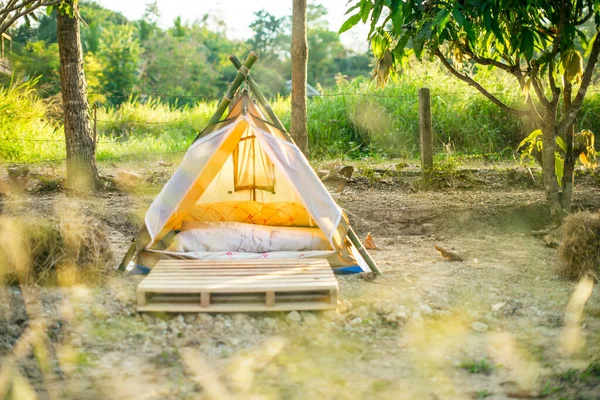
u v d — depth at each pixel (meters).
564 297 4.81
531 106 6.94
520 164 10.52
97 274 4.95
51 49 30.33
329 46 60.41
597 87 13.64
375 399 3.35
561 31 6.29
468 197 8.52
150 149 13.38
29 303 4.45
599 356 3.85
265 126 5.48
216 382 3.51
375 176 9.77
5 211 7.15
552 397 3.39
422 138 9.37
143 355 3.84
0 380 3.48
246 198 6.93
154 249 5.48
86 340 4.00
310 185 5.31
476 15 5.99
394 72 6.70
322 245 5.76
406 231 7.42
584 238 5.17
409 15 6.14
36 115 13.89
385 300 4.63
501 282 5.16
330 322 4.35
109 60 31.86
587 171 9.70
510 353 3.92
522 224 7.51
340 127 13.83
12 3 6.18
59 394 3.35
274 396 3.36
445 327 4.31
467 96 13.39
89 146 9.28
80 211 7.79
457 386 3.50
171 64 39.34
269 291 4.39
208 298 4.39
